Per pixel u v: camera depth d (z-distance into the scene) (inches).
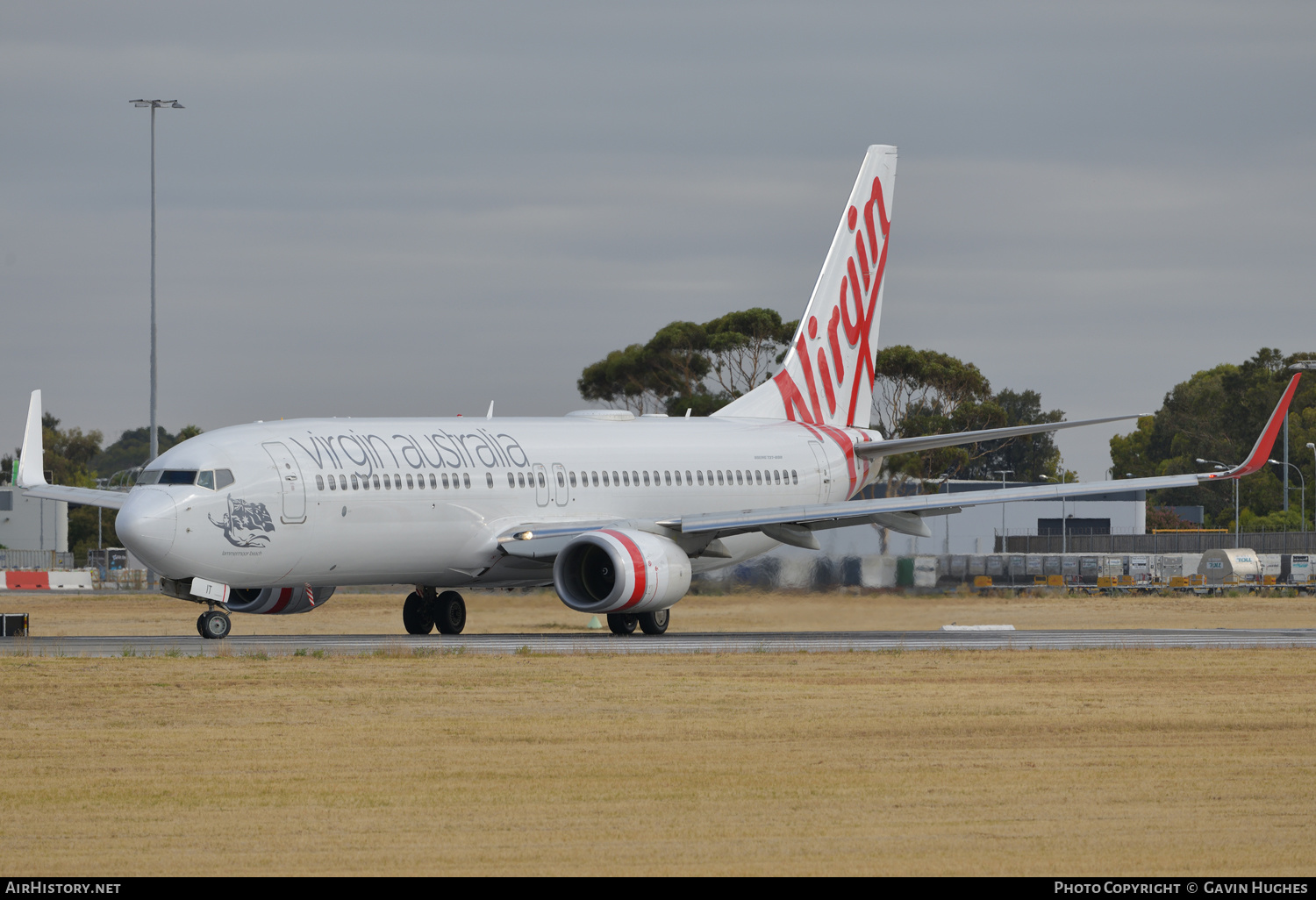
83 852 1644.9
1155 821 1785.2
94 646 3868.1
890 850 1641.2
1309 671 3314.5
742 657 3587.6
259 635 4603.8
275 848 1654.8
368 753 2220.7
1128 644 4077.3
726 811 1839.3
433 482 4542.3
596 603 4503.0
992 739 2358.5
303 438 4372.5
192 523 4069.9
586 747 2266.2
